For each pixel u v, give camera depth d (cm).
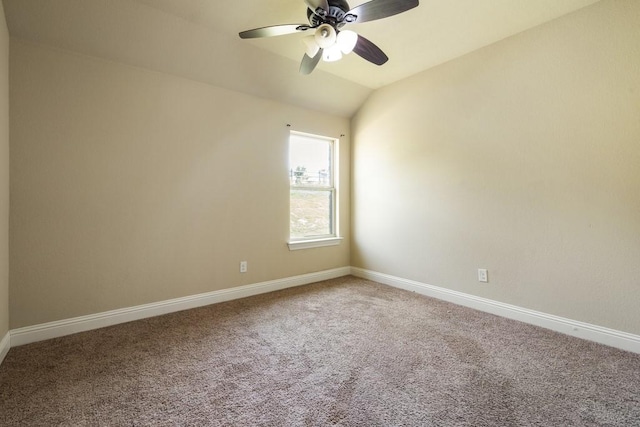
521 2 208
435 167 308
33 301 211
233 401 146
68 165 222
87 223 230
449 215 296
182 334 222
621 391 153
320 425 130
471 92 276
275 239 338
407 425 130
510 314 253
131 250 249
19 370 173
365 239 389
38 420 133
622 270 199
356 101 379
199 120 283
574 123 217
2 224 185
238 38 255
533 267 240
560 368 175
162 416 136
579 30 213
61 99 219
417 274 328
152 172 258
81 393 152
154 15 221
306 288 346
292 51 279
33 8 194
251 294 319
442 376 167
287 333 224
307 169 379
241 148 311
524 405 143
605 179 205
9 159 201
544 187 232
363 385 159
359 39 201
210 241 292
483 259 271
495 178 261
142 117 253
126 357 188
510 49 249
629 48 194
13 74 203
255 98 320
